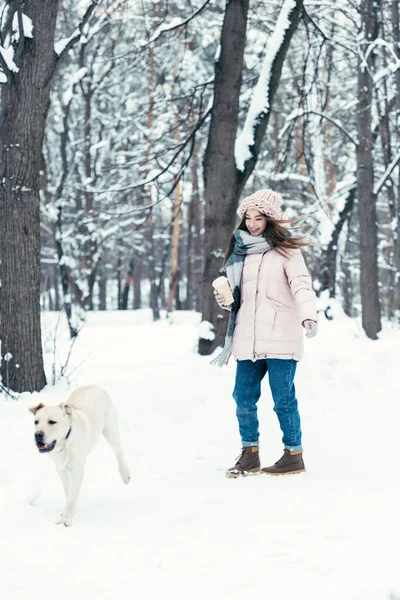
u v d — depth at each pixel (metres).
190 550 3.21
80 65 15.95
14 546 3.43
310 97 15.41
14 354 6.94
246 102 12.94
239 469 4.80
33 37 6.84
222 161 9.73
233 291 5.03
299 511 3.78
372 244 13.23
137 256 28.05
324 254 16.05
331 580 2.75
